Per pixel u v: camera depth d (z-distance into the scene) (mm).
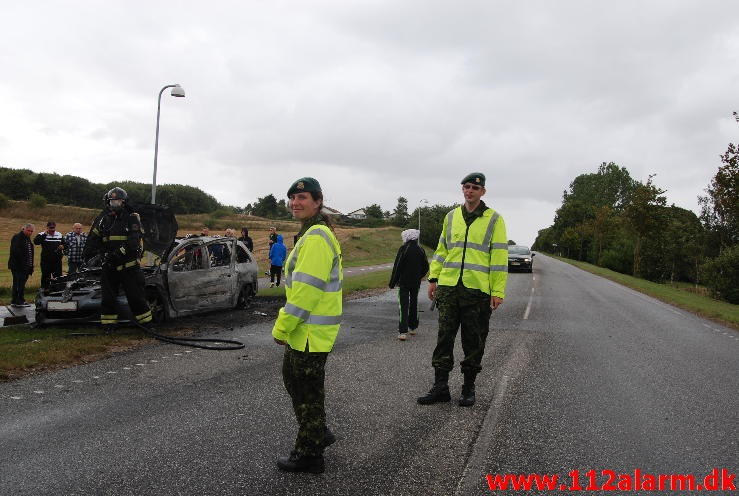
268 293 14781
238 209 91812
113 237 7938
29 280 16547
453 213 5414
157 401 5117
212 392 5441
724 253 34500
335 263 3590
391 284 8734
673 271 53656
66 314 8414
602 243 65938
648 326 11547
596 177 107875
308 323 3492
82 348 7023
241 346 7609
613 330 10641
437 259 5434
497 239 5180
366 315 11797
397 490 3375
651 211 40281
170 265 9500
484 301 5184
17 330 8336
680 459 4023
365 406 5102
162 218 9305
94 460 3746
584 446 4227
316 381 3568
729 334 11141
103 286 8039
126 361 6695
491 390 5793
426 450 4047
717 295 34250
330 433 3959
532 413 5016
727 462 3986
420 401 5195
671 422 4887
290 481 3469
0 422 4473
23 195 68438
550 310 13602
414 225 71312
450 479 3561
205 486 3371
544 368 6953
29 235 11797
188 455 3857
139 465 3672
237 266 11453
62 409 4836
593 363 7352
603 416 4992
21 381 5684
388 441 4215
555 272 33062
